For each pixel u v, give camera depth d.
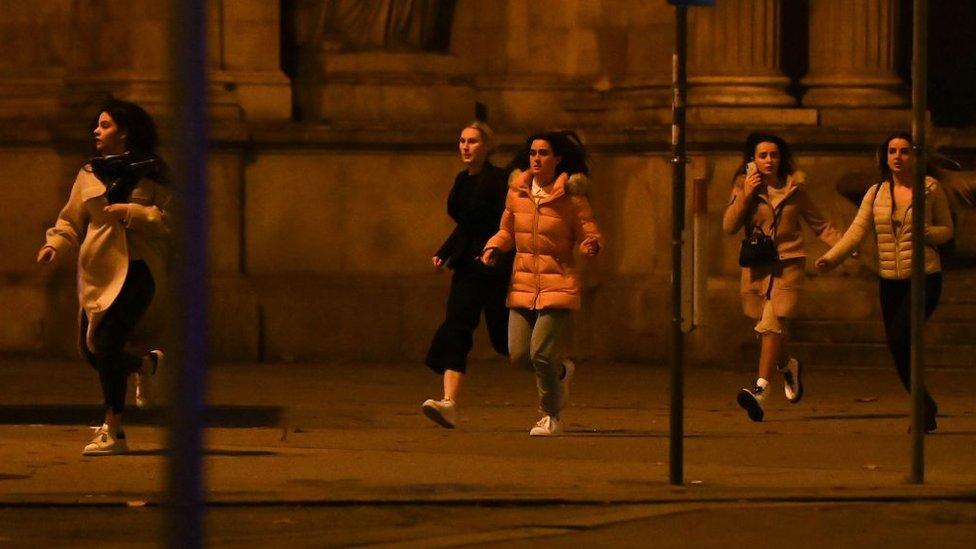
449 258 35.38
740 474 28.53
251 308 51.91
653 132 51.72
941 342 48.12
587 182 33.59
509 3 54.81
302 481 27.47
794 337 49.62
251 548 22.05
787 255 36.22
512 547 22.34
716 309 50.66
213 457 30.33
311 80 53.56
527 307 33.72
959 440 33.34
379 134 52.84
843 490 26.58
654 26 53.28
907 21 58.09
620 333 52.41
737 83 52.00
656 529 23.70
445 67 54.25
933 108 62.12
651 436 34.03
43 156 52.81
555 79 54.97
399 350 52.72
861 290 50.53
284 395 42.59
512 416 38.00
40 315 52.69
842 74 52.50
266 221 52.62
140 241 30.25
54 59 53.59
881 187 35.00
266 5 52.72
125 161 30.30
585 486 27.08
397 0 53.84
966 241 51.19
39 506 25.20
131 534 23.17
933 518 24.67
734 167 51.34
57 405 39.16
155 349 32.16
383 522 24.23
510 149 53.81
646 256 52.50
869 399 41.50
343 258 53.03
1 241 53.03
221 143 51.97
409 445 32.34
